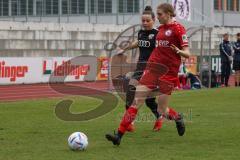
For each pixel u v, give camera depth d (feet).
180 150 73.77
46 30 282.77
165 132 90.99
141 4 289.53
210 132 90.68
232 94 172.04
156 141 81.56
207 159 67.31
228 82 239.30
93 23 297.53
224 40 216.74
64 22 290.15
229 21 347.97
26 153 71.56
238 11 354.95
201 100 152.05
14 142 80.59
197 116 113.91
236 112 121.90
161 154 70.69
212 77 216.54
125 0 295.28
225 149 74.64
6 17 282.77
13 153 71.56
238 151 73.05
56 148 75.31
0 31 267.80
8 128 95.81
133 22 293.64
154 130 92.32
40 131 92.17
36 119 109.19
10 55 258.37
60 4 289.12
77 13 293.84
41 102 148.15
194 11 276.00
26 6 282.36
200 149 74.64
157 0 284.41
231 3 350.02
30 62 235.61
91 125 100.48
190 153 71.51
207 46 296.30
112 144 78.48
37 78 237.86
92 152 71.97
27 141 81.51
